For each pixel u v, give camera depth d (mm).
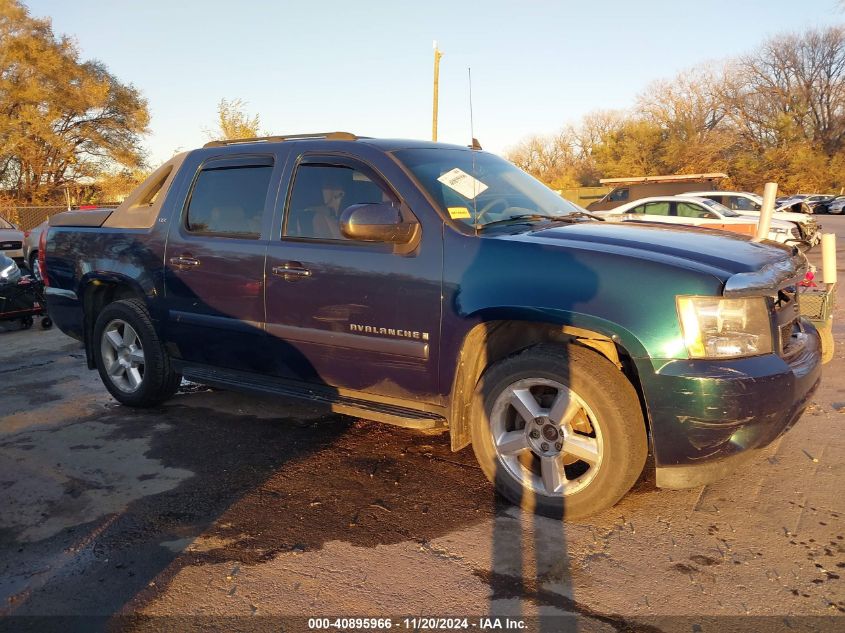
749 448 2979
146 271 4715
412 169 3725
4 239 13945
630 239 3332
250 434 4520
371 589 2725
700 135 55312
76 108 34656
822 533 3090
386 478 3787
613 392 3039
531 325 3436
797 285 3646
